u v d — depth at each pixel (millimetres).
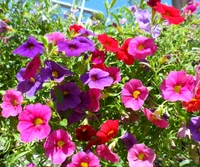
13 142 251
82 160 201
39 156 233
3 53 270
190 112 234
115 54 251
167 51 254
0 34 271
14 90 225
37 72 222
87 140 217
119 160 223
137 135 235
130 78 249
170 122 228
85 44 223
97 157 202
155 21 244
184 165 220
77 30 257
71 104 217
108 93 226
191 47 265
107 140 214
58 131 206
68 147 204
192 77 214
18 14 278
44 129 202
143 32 247
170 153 229
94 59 238
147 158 209
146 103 235
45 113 205
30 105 206
